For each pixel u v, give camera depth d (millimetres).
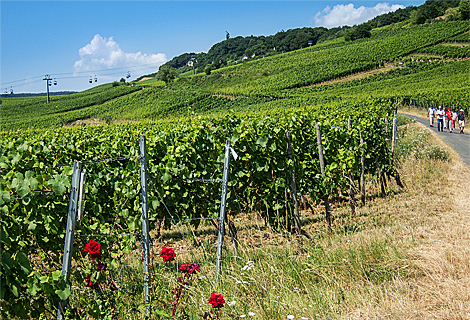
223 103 66375
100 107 81500
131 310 3354
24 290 3119
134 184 5027
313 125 6914
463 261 4188
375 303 3562
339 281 4109
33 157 4664
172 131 6754
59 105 94625
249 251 5035
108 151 6070
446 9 128375
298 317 3457
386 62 83250
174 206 5914
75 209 3010
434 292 3654
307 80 76188
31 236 4004
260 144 5703
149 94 85062
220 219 4445
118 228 5020
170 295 3738
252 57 147125
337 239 5219
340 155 6859
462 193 7965
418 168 10273
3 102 111438
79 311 3287
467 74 61000
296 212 5676
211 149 5910
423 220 6133
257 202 6027
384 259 4398
